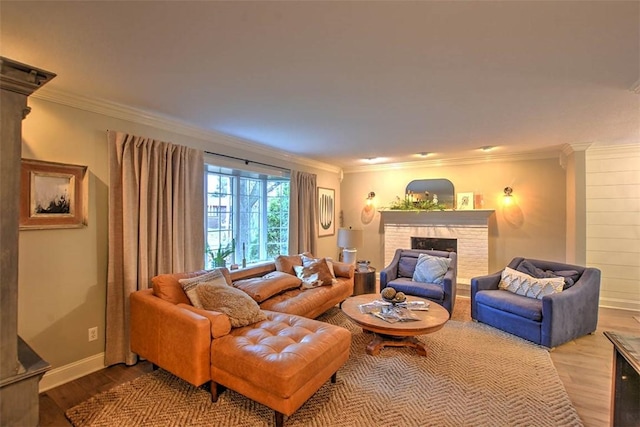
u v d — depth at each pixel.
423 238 5.72
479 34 1.63
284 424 1.94
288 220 4.95
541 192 4.84
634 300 4.34
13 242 1.27
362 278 4.64
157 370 2.61
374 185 6.20
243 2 1.37
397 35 1.64
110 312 2.67
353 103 2.67
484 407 2.13
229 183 4.24
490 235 5.19
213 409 2.09
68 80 2.20
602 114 2.94
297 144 4.27
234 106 2.74
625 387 1.69
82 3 1.37
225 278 3.10
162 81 2.22
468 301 4.65
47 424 1.59
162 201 3.00
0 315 1.24
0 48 1.76
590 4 1.37
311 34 1.64
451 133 3.67
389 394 2.27
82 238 2.54
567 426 1.95
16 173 1.27
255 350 2.02
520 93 2.43
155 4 1.39
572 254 4.38
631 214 4.35
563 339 3.12
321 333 2.31
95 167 2.61
